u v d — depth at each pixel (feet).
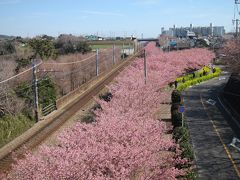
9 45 191.83
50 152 40.78
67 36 274.36
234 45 187.93
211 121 115.24
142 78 124.57
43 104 110.83
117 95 87.30
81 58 203.21
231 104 142.00
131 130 50.88
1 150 72.33
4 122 88.48
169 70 173.06
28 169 37.96
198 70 246.27
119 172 39.68
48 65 157.79
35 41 197.77
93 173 39.83
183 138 74.33
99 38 450.30
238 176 68.39
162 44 409.28
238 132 100.73
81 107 109.91
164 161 51.70
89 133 49.24
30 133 84.43
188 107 140.56
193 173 59.41
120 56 286.87
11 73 123.03
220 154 81.46
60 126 88.07
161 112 113.50
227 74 241.76
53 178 35.88
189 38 471.62
